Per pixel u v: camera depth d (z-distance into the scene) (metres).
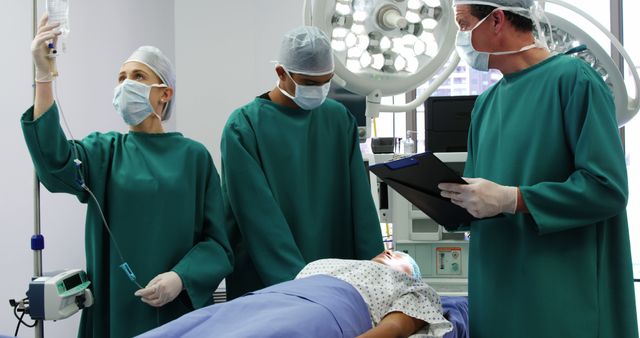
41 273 1.84
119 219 1.77
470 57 1.66
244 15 3.75
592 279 1.46
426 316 1.37
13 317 3.17
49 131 1.63
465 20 1.59
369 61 2.21
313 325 1.13
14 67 3.18
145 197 1.78
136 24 3.69
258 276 1.97
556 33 2.21
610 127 1.42
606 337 1.48
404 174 1.47
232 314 1.17
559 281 1.46
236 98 3.74
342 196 2.03
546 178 1.48
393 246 2.50
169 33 3.80
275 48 4.07
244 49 3.75
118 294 1.75
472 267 1.66
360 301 1.34
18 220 3.20
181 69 3.70
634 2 4.34
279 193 1.91
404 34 2.19
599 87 1.45
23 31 3.21
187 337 1.07
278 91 1.99
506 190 1.44
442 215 1.70
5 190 3.16
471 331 1.66
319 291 1.29
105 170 1.81
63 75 3.41
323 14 2.07
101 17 3.57
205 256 1.80
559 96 1.48
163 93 1.92
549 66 1.52
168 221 1.80
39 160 1.64
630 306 1.50
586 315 1.45
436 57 2.22
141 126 1.90
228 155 1.88
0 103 3.14
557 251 1.48
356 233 1.99
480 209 1.44
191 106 3.70
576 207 1.40
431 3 2.17
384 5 2.12
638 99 2.36
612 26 4.35
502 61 1.61
